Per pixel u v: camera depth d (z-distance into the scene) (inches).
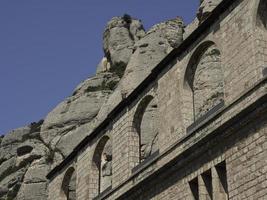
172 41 2559.1
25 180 2605.8
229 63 1147.9
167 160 1278.3
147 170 1366.9
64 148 2603.3
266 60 1072.2
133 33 3189.0
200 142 1141.7
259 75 1056.2
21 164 2778.1
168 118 1338.6
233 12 1165.1
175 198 1217.4
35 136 2913.4
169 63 1380.4
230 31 1163.9
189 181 1182.9
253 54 1080.2
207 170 1132.5
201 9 2149.4
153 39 2561.5
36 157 2711.6
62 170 1942.7
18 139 3034.0
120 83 2507.4
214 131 1099.9
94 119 2529.5
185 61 1314.0
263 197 969.5
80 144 1808.6
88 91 2849.4
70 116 2746.1
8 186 2706.7
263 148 991.0
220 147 1104.2
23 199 2541.8
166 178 1266.0
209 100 1827.0
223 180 1107.9
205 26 1243.8
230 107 1093.1
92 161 1723.7
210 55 1952.5
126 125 1535.4
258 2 1099.9
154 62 2433.6
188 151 1178.6
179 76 1323.8
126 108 1557.6
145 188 1339.8
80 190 1756.9
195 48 1278.3
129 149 1499.8
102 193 1609.3
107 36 3233.3
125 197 1428.4
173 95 1336.1
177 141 1249.4
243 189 1019.3
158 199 1284.4
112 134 1615.4
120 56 3026.6
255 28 1094.4
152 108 2133.4
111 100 2438.5
